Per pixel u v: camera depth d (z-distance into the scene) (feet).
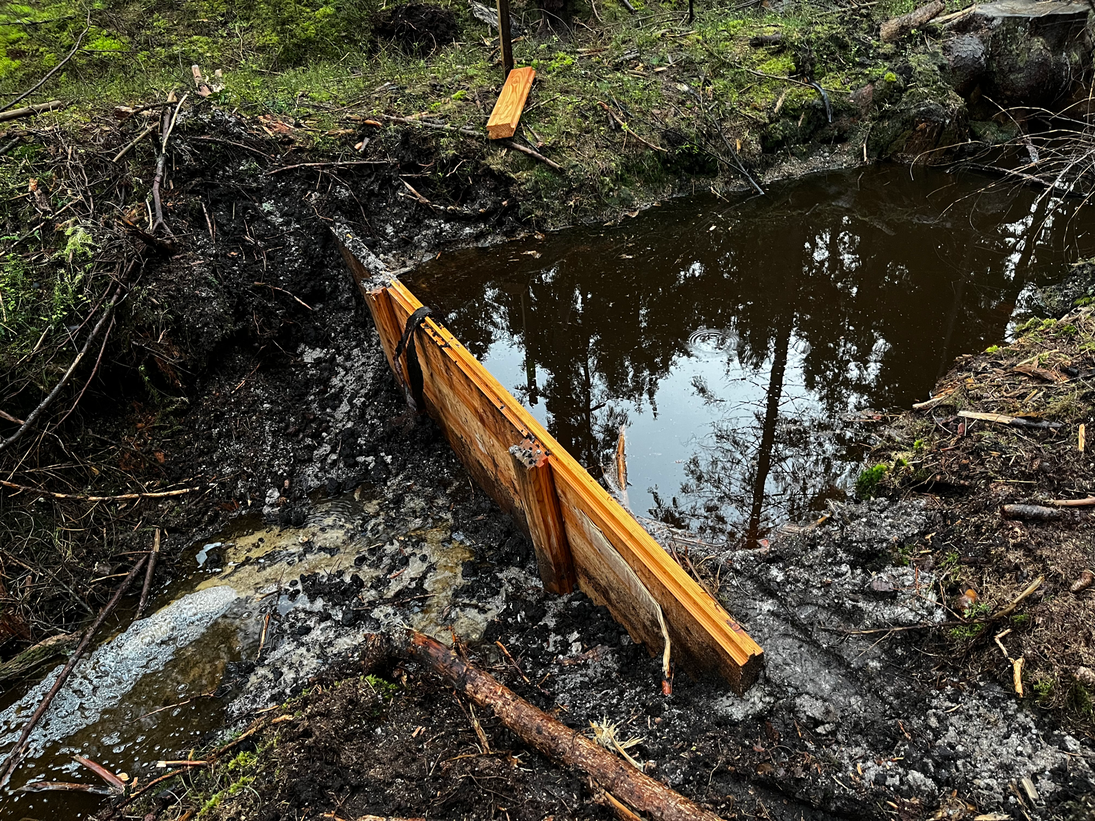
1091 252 20.97
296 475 15.70
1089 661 9.37
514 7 33.53
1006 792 8.48
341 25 31.40
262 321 18.33
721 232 23.77
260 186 21.29
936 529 12.09
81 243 16.53
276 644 12.19
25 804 10.32
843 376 16.96
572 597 12.32
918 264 21.40
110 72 28.17
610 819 8.44
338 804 8.91
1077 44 25.84
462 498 14.78
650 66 28.27
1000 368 15.53
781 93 27.02
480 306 20.84
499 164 23.80
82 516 14.32
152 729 11.14
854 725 9.25
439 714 10.06
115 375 16.01
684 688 9.92
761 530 13.29
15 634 12.57
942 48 27.81
